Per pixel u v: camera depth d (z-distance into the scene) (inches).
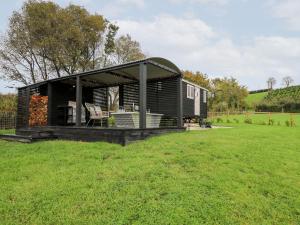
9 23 729.6
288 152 222.4
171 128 311.3
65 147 224.5
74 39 770.8
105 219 103.3
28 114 387.5
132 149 210.1
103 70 294.4
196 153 191.5
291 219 117.7
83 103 438.3
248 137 285.3
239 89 1450.5
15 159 188.1
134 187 130.0
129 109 403.5
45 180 141.3
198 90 629.9
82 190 127.0
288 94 1593.3
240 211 117.6
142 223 101.7
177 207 113.0
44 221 102.7
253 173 164.1
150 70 320.2
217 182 142.1
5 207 112.5
